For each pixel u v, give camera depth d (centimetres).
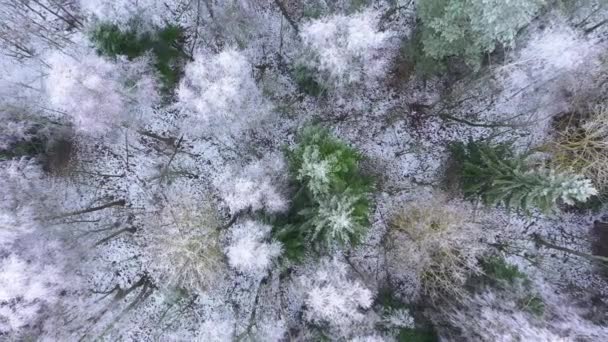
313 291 1079
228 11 1268
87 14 1164
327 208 1013
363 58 1155
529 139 1330
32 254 1089
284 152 1300
